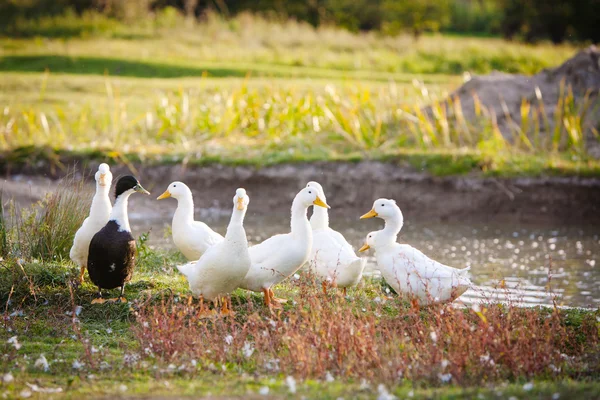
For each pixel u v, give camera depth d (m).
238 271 8.04
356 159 18.05
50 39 36.12
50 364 6.82
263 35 37.69
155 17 41.47
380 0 44.16
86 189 11.58
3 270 9.11
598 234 15.59
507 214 16.94
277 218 16.98
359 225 16.36
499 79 22.02
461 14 55.12
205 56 33.25
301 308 7.70
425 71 33.09
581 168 17.33
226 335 7.43
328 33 38.56
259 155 18.50
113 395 6.07
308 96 21.67
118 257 8.41
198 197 17.72
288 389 6.16
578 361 7.30
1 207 10.22
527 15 45.62
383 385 6.12
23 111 19.89
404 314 7.97
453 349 7.13
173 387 6.27
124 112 19.97
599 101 20.78
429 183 17.48
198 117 20.22
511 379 6.83
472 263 12.77
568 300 10.23
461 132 19.44
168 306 8.43
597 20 44.75
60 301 8.62
